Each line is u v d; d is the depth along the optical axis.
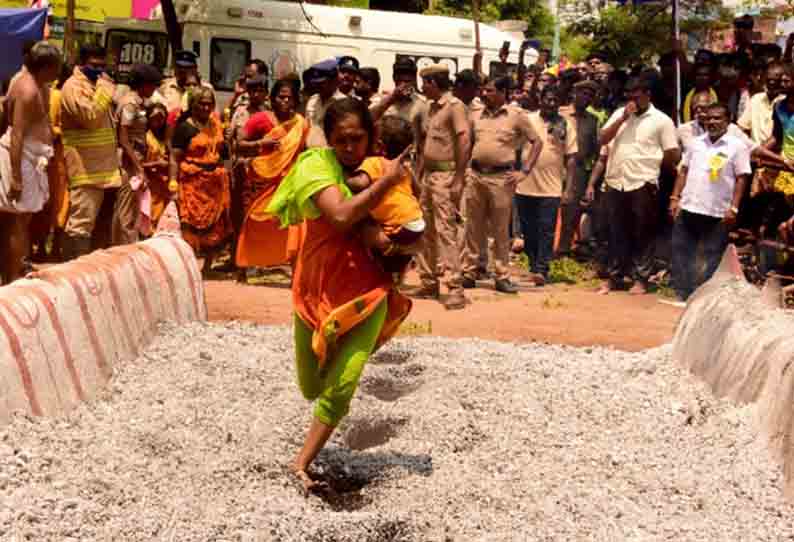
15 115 9.55
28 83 9.58
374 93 11.81
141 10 21.94
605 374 7.91
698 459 6.19
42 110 9.73
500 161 11.98
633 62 25.02
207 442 6.14
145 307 8.09
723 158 10.81
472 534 5.14
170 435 6.15
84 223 11.25
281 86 11.40
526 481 5.82
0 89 14.16
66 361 6.58
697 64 13.11
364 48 17.95
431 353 8.37
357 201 5.35
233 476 5.67
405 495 5.64
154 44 17.95
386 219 5.52
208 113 12.22
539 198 12.96
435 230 11.32
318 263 5.58
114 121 11.85
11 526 4.69
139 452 5.89
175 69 13.67
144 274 8.18
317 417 5.65
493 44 18.83
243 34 17.50
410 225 5.51
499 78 11.98
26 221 9.98
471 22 18.69
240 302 10.48
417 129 11.06
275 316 9.88
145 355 7.81
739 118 12.52
